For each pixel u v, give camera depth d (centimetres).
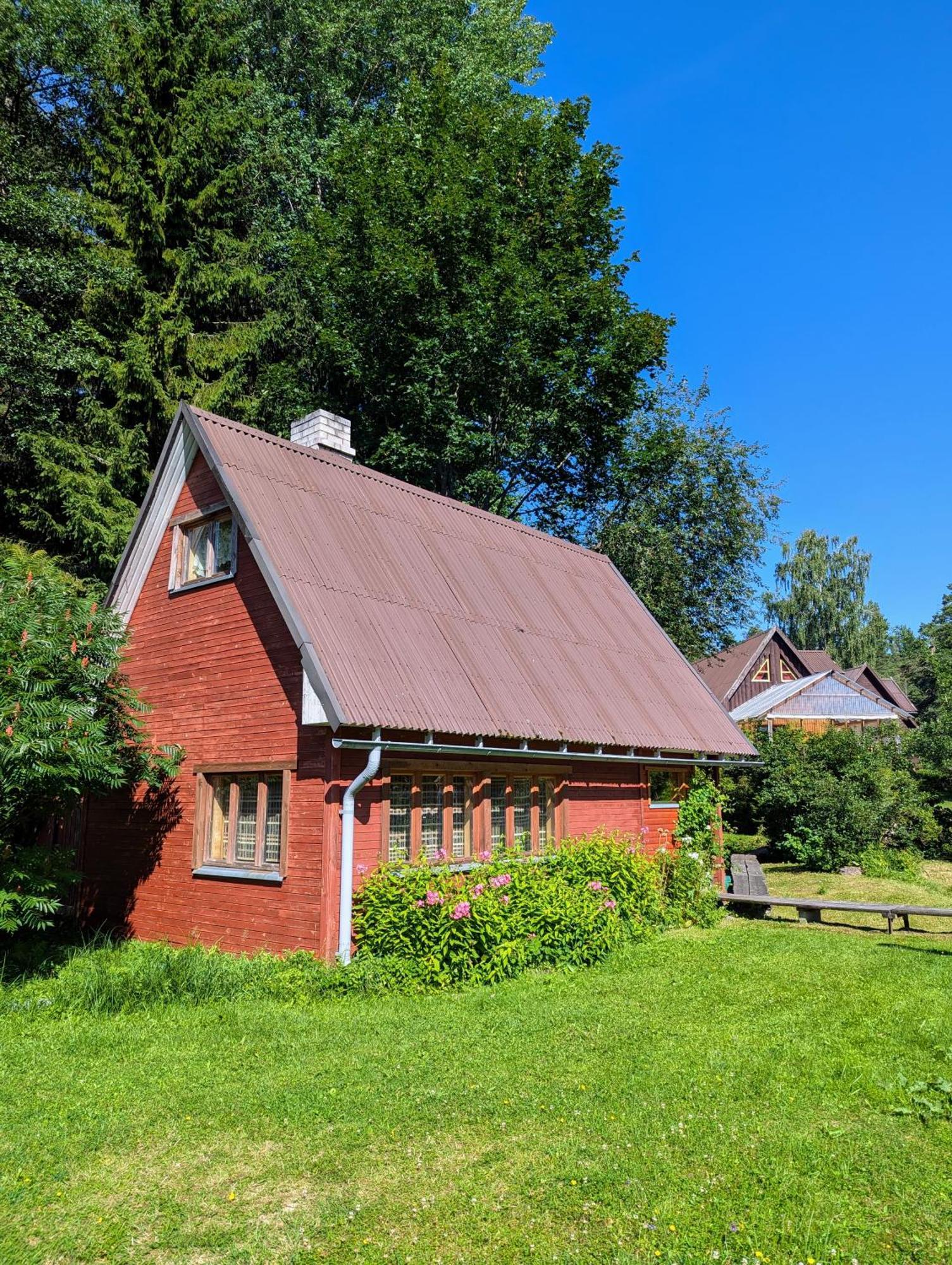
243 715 1080
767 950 1138
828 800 2019
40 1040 712
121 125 2328
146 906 1185
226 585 1141
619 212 2698
